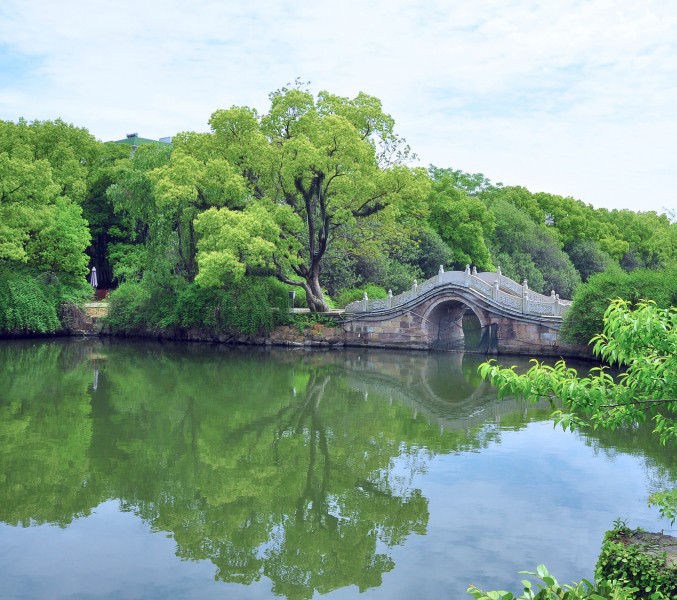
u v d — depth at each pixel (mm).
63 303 47250
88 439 21969
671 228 79812
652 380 8078
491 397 29109
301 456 20516
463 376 33906
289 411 26234
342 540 14680
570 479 17797
